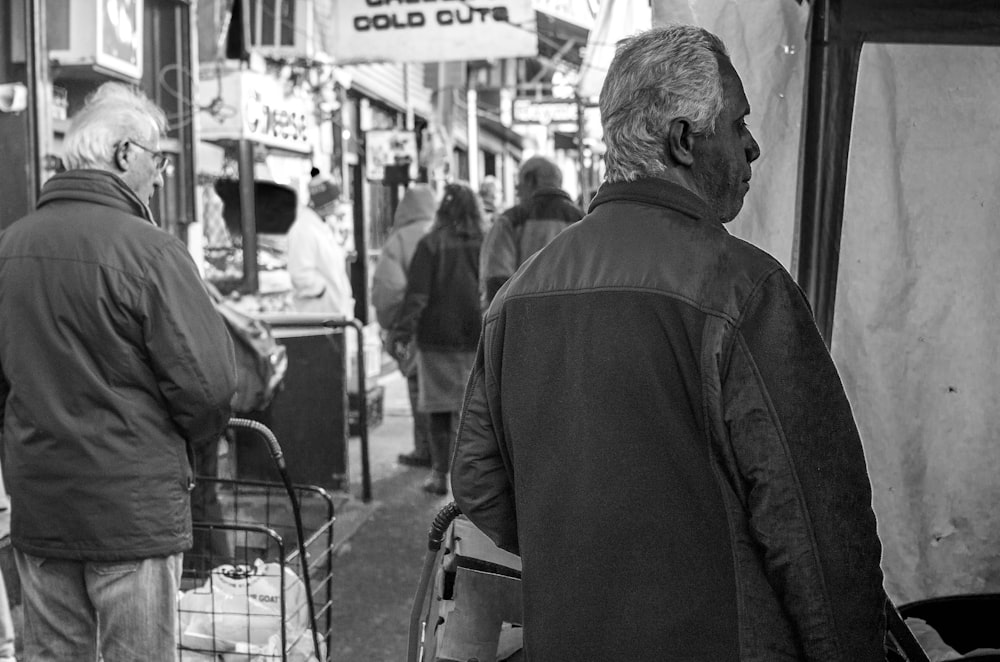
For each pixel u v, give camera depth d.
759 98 3.28
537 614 1.87
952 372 3.39
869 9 2.70
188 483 2.97
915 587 3.46
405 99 14.04
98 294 2.76
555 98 14.77
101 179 2.87
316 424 6.80
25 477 2.85
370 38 7.79
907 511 3.45
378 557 5.77
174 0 6.56
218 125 7.88
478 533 2.50
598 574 1.80
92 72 5.34
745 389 1.71
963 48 3.27
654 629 1.76
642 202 1.87
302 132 9.00
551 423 1.87
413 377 8.06
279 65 8.67
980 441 3.39
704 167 1.88
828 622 1.70
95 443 2.79
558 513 1.85
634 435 1.78
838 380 1.76
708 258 1.78
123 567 2.84
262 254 8.57
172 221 6.66
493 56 7.71
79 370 2.79
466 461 2.08
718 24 3.27
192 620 3.49
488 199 10.43
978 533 3.42
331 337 6.83
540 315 1.90
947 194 3.34
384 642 4.60
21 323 2.82
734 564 1.75
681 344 1.76
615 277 1.83
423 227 8.08
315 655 3.42
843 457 1.73
